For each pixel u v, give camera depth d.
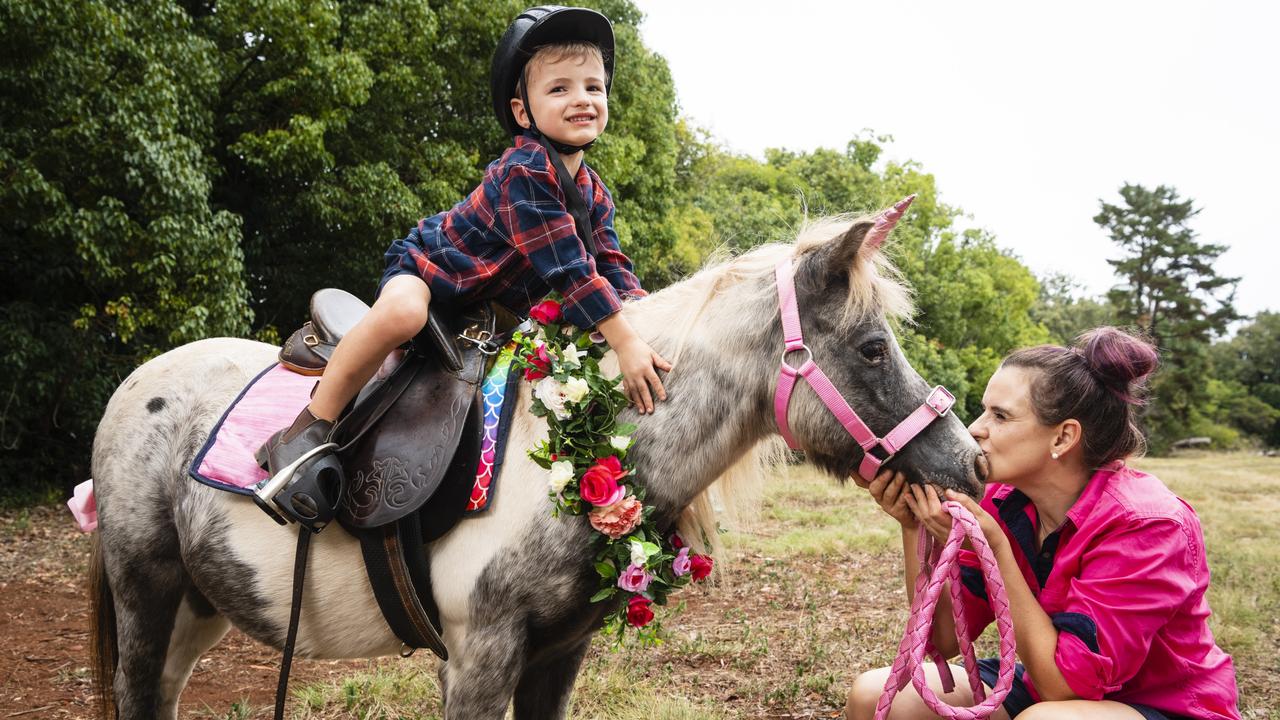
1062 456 1.67
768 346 1.70
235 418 1.95
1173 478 13.41
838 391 1.62
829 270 1.64
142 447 2.13
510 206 1.70
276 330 10.69
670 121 14.17
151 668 2.12
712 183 23.09
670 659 3.69
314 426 1.74
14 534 6.77
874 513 8.08
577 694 3.15
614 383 1.69
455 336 1.81
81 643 4.07
